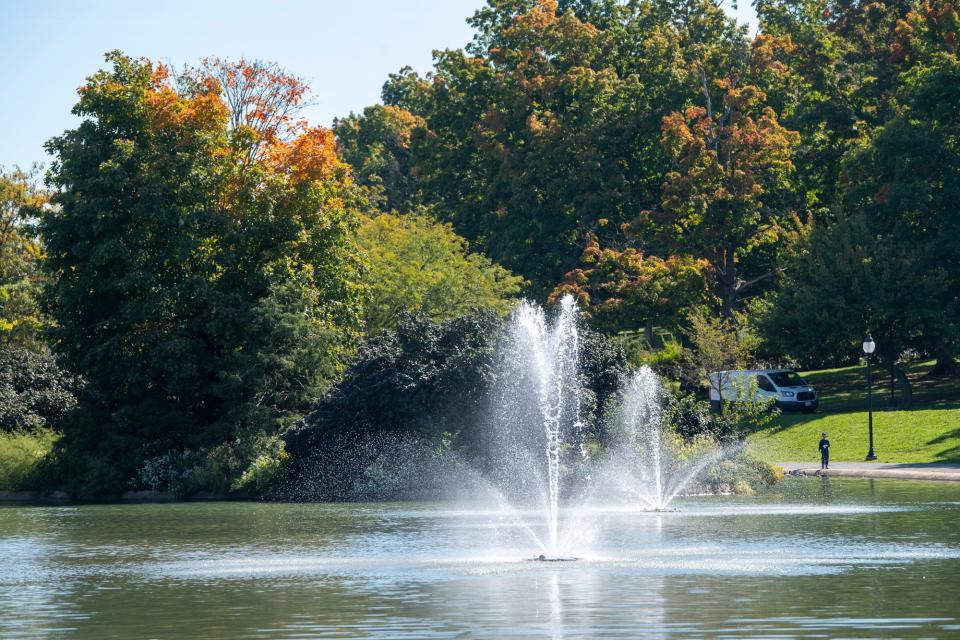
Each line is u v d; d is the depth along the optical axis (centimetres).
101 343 6544
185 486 5928
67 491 6184
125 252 6256
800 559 2764
